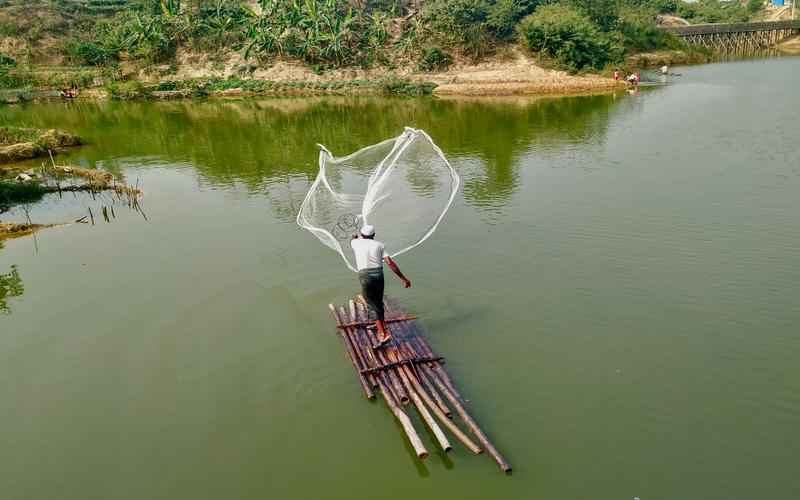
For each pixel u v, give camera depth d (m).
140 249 10.43
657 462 5.09
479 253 9.52
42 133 21.14
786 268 8.59
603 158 15.89
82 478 5.21
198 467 5.28
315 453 5.38
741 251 9.24
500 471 5.04
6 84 38.69
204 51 41.97
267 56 40.66
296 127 24.12
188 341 7.29
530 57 37.94
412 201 8.70
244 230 11.17
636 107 25.02
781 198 11.72
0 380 6.66
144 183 15.38
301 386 6.31
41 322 7.90
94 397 6.30
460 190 13.16
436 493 4.85
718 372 6.30
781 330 7.03
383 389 5.89
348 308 7.70
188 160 18.22
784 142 16.47
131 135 23.39
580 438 5.39
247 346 7.10
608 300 7.87
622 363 6.50
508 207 11.82
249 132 23.28
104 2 54.56
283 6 41.19
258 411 5.96
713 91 28.38
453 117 25.12
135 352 7.10
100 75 40.47
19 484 5.16
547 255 9.36
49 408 6.15
